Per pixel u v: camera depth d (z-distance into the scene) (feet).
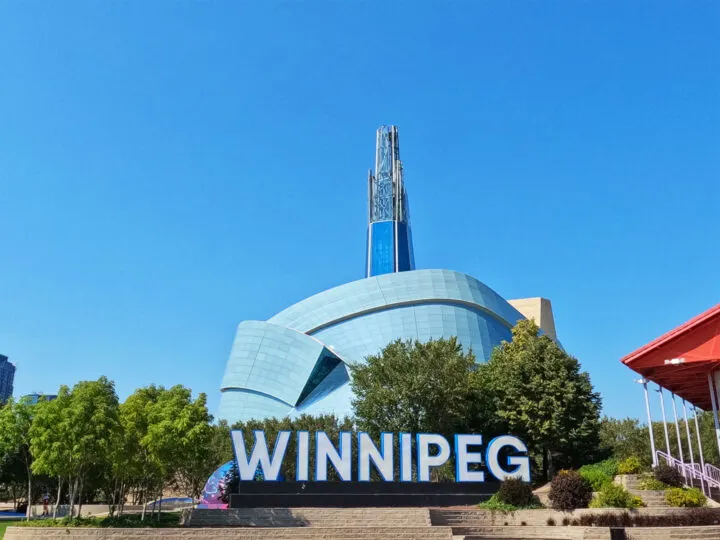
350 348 279.90
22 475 205.46
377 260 468.75
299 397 271.28
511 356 191.31
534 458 179.11
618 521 112.16
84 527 110.73
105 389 131.75
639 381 135.74
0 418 162.71
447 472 173.27
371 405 173.47
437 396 169.07
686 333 120.16
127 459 138.51
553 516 118.62
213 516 122.62
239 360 281.54
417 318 284.00
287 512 122.72
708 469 135.95
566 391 166.09
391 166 498.28
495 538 104.32
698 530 105.70
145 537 105.29
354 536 107.76
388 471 133.18
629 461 133.49
